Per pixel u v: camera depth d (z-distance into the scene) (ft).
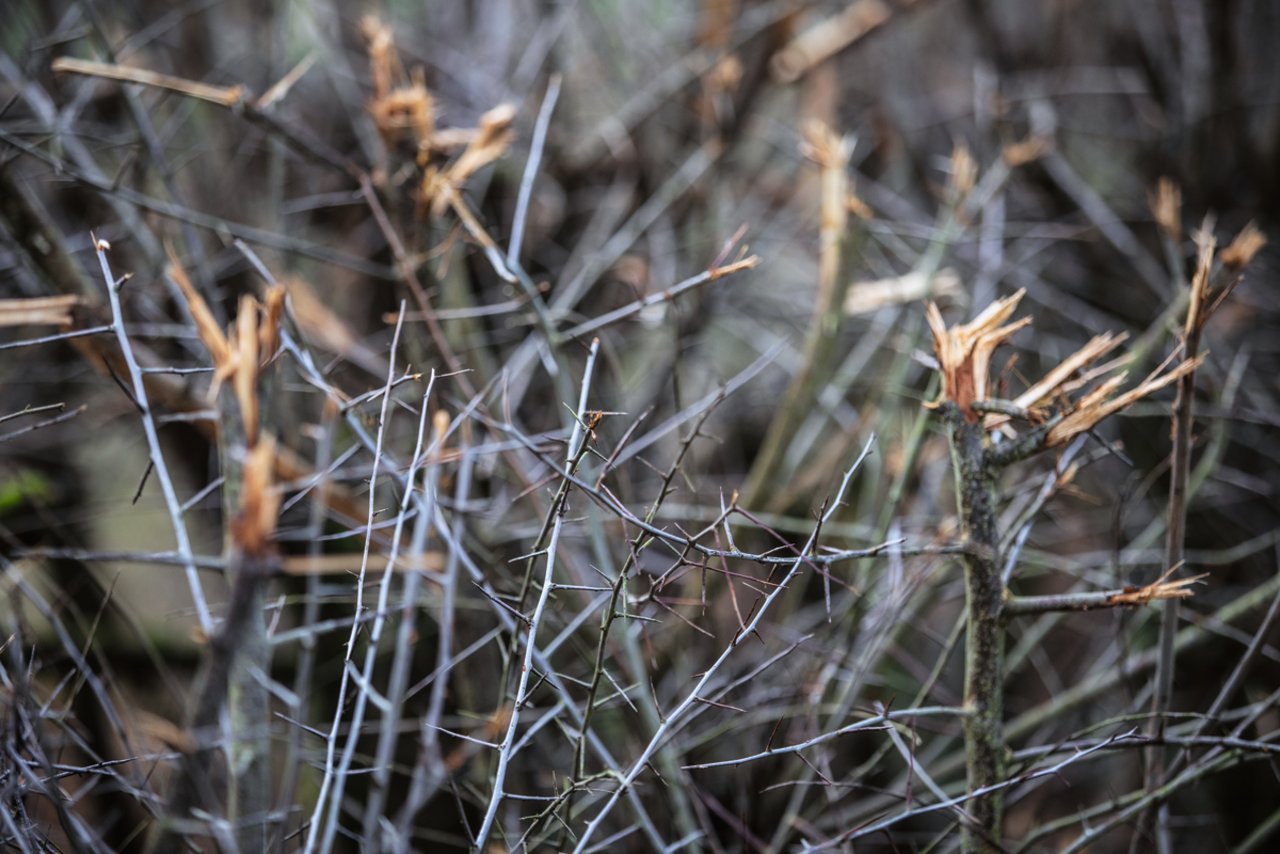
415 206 7.30
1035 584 11.69
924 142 14.15
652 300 6.74
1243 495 10.78
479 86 12.45
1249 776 9.53
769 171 14.01
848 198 8.39
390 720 4.93
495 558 6.91
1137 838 5.89
